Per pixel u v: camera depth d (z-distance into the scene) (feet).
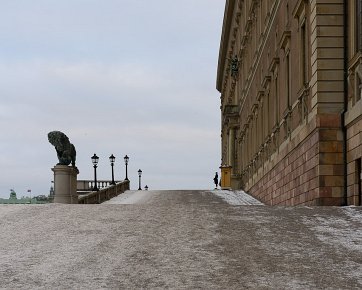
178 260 36.37
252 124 158.61
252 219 51.29
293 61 93.35
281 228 46.70
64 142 124.77
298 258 36.65
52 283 31.35
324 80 73.46
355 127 68.13
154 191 182.50
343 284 30.86
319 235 43.86
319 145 72.49
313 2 75.72
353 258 36.70
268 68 122.62
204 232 45.42
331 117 72.59
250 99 165.27
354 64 68.95
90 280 31.86
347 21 73.61
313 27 75.61
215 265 34.96
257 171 142.92
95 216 55.67
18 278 32.58
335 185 71.92
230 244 40.91
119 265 35.27
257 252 38.34
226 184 198.90
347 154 71.36
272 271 33.47
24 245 42.29
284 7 102.78
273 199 112.57
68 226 50.16
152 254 38.11
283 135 102.01
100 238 44.06
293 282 31.19
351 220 50.06
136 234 45.34
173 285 30.68
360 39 68.80
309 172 77.82
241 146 197.98
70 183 122.21
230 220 50.96
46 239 44.42
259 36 141.08
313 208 57.98
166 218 52.95
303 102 82.84
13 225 51.65
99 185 206.59
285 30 98.53
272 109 117.70
